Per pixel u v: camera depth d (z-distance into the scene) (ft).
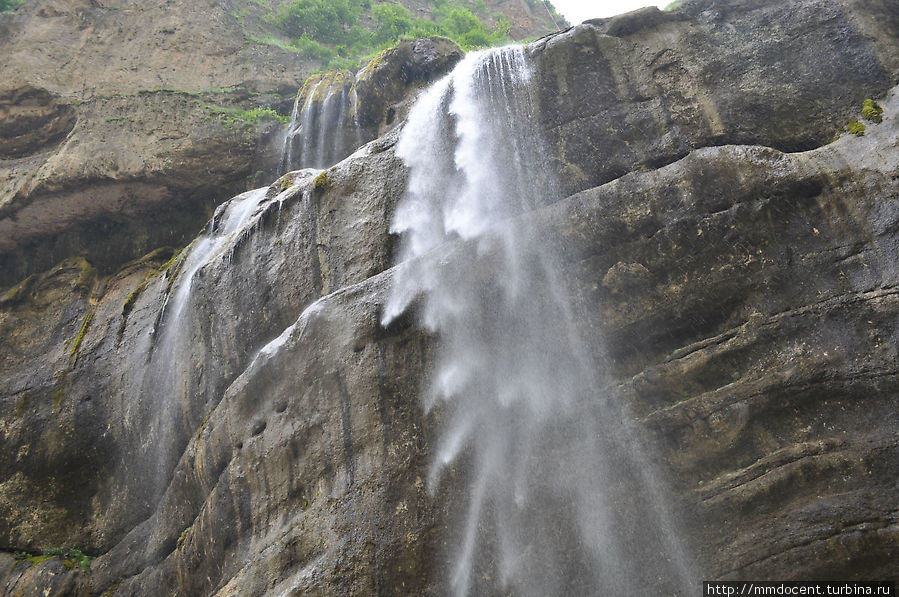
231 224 38.22
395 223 28.14
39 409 40.70
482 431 21.91
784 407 19.49
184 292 36.68
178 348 34.60
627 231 22.52
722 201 21.56
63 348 43.91
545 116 27.20
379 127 44.39
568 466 20.76
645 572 19.15
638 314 21.84
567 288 22.74
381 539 21.15
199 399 31.99
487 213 26.55
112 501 37.09
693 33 26.55
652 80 26.30
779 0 25.91
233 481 25.79
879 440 18.07
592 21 28.04
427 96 31.14
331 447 23.38
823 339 19.36
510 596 19.92
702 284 21.27
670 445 20.17
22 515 38.06
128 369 38.68
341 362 24.18
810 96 23.86
